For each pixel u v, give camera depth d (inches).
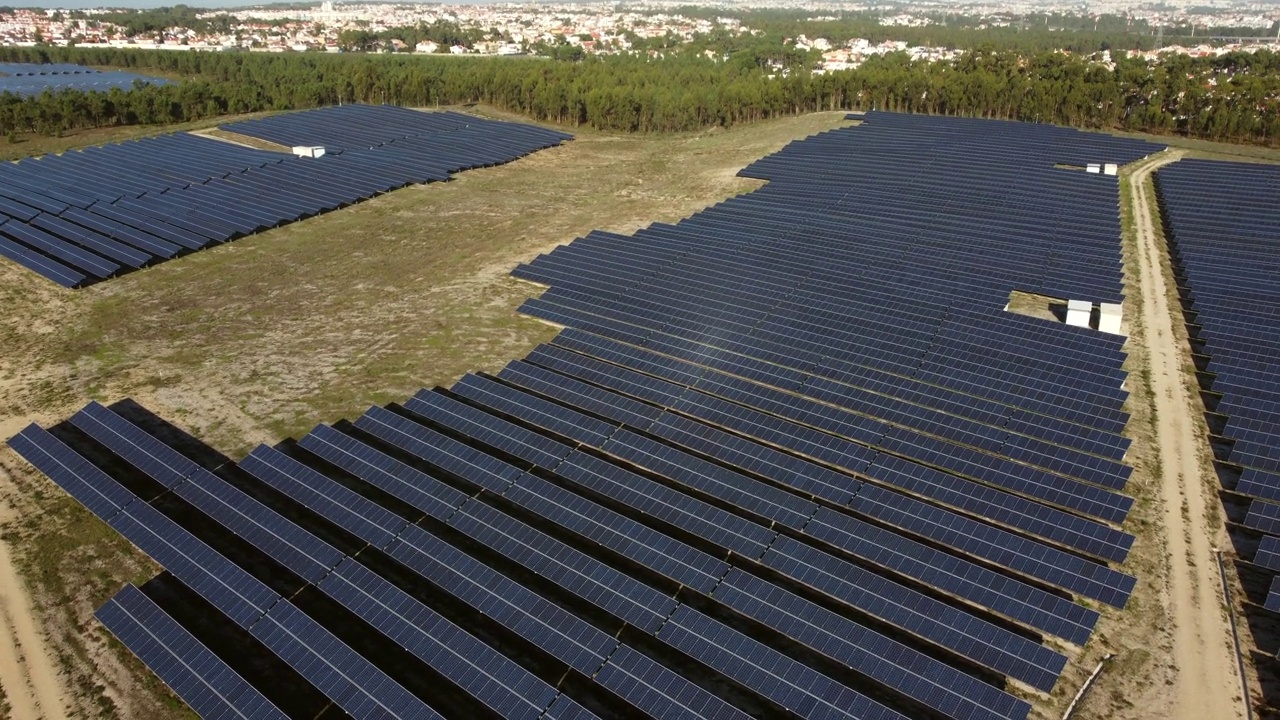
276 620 1167.0
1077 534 1309.1
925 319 2066.9
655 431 1640.0
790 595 1194.0
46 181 3599.9
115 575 1291.8
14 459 1583.4
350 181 3548.2
